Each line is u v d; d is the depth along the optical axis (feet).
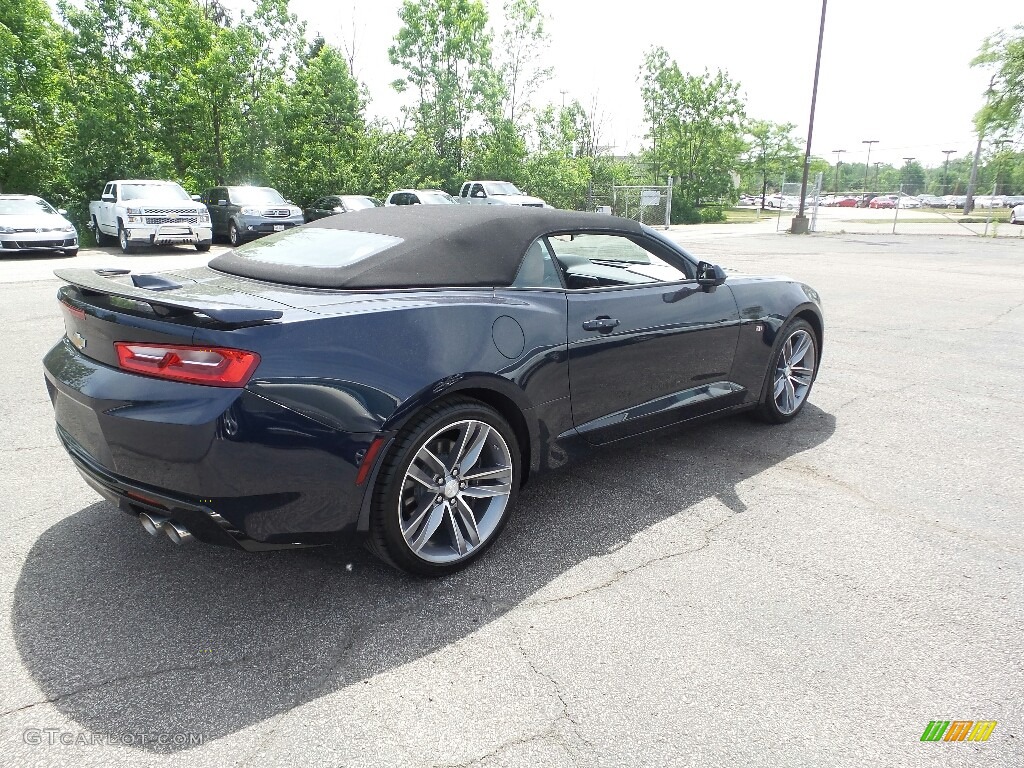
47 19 80.84
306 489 7.93
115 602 8.69
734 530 10.86
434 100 106.42
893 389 18.83
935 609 8.78
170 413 7.45
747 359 14.14
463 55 104.83
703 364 13.09
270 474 7.69
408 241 9.86
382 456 8.32
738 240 74.33
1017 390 18.79
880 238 80.23
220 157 83.97
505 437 9.67
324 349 8.00
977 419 16.38
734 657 7.81
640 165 135.03
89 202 72.38
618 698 7.14
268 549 8.07
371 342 8.34
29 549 9.87
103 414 7.86
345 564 9.74
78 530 10.44
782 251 60.64
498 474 9.73
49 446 13.62
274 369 7.64
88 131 71.67
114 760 6.23
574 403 10.76
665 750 6.46
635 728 6.73
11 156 78.07
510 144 106.63
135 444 7.68
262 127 83.92
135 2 75.56
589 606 8.79
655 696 7.18
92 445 8.28
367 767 6.22
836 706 7.06
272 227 59.67
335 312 8.32
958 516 11.42
